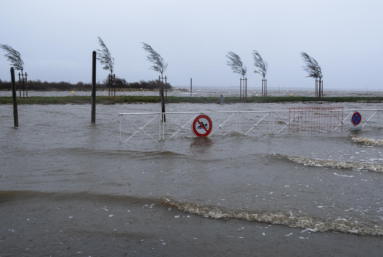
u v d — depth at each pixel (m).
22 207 6.61
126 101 39.31
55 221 5.97
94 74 19.36
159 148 12.33
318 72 46.41
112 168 9.44
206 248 5.01
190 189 7.62
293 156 10.69
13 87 18.12
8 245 5.10
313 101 43.06
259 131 16.84
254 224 5.82
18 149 12.02
